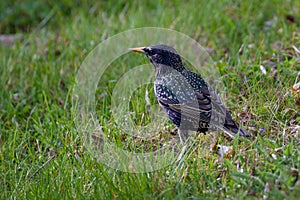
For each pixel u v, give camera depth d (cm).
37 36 2073
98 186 1150
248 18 1900
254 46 1664
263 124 1241
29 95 1677
